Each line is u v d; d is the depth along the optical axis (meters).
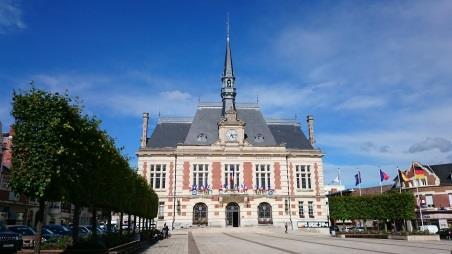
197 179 64.25
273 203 63.94
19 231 30.59
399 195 48.62
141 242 30.84
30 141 17.44
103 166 22.30
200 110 70.69
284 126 73.00
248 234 54.22
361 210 51.88
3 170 44.25
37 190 17.14
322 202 65.00
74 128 18.47
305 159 66.81
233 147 65.56
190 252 26.97
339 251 26.89
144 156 65.00
